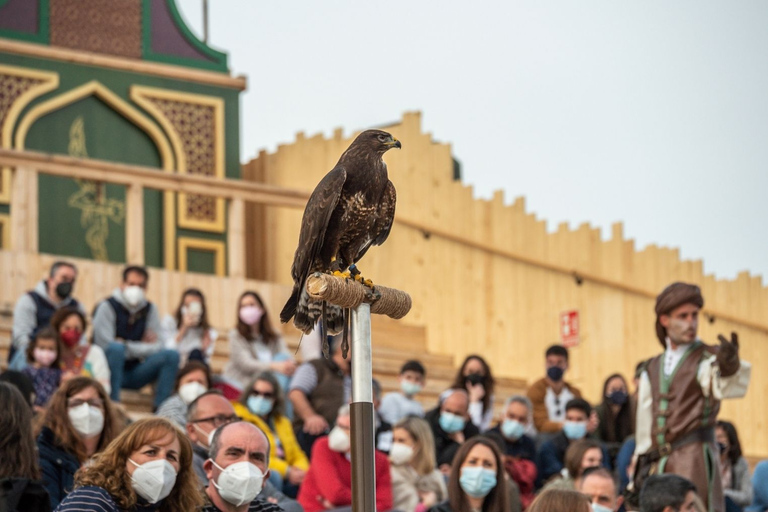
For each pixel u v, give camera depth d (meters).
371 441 6.03
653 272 20.48
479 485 10.75
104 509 7.50
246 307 15.47
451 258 21.28
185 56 21.94
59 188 20.48
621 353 20.50
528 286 21.08
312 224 7.34
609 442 15.05
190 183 18.39
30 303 14.21
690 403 9.83
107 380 13.25
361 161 7.50
